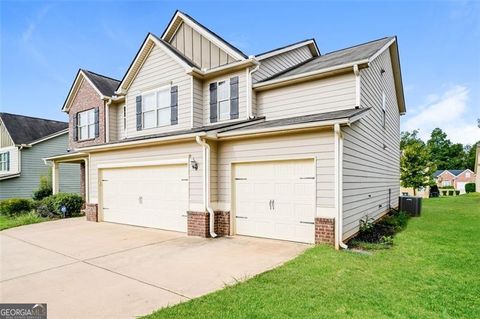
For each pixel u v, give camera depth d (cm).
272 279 466
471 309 377
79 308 383
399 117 1656
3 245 764
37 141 2130
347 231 721
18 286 465
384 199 1229
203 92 1098
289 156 740
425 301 398
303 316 348
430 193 3472
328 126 670
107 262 593
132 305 390
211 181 841
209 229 825
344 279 468
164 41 1193
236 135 789
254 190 807
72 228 1005
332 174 677
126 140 1060
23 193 2066
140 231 932
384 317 349
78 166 2234
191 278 491
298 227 734
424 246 692
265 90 1001
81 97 1639
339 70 840
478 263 564
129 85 1260
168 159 927
